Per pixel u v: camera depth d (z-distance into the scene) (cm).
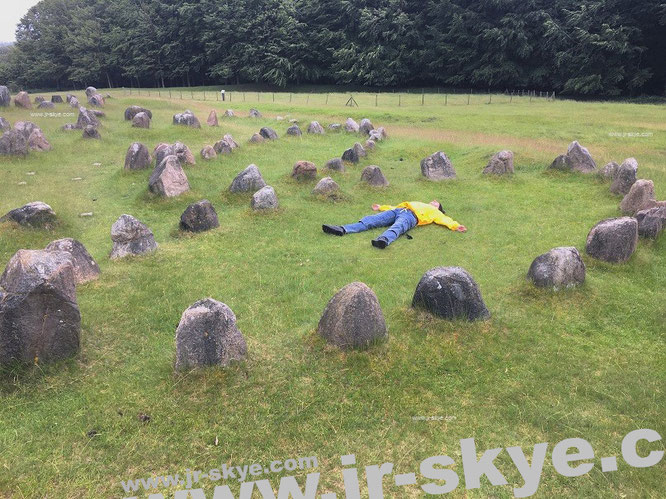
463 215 1203
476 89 5088
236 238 1024
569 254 782
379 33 5188
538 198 1317
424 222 1112
